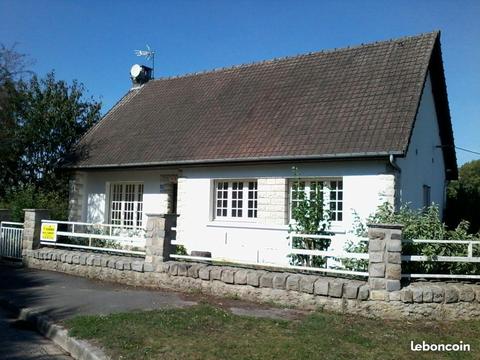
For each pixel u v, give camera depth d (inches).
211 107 684.7
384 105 524.1
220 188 603.5
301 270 366.3
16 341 276.5
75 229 722.2
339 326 284.4
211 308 319.0
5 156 821.2
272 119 593.0
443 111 690.8
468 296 307.6
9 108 755.4
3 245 553.3
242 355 229.8
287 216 542.3
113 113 815.1
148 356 228.7
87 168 705.6
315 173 520.4
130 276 418.3
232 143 585.3
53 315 311.9
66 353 259.1
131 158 658.2
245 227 564.7
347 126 521.0
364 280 332.2
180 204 618.5
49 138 879.7
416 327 289.9
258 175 560.4
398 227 312.2
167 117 716.0
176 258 412.8
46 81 898.1
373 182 488.4
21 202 685.9
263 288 346.0
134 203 709.3
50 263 491.2
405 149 459.2
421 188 595.2
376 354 237.0
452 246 342.6
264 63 718.5
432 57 605.0
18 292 383.6
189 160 590.9
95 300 352.5
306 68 658.2
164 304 338.3
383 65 585.9
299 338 257.1
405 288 310.2
